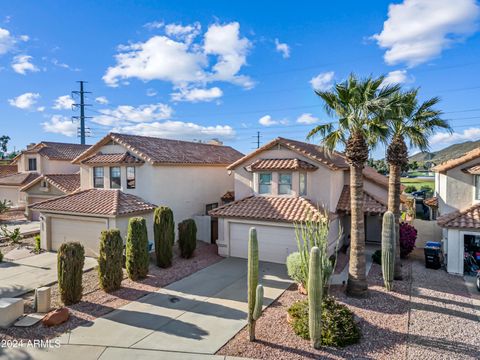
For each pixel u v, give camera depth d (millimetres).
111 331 11008
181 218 24547
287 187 20906
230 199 28125
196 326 11375
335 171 21047
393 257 14398
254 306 10172
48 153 36156
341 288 14875
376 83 13242
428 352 9578
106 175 23312
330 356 9391
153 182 22250
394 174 15820
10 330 11000
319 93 13859
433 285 15156
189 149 28188
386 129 13227
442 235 20797
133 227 15984
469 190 18219
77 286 13188
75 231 20969
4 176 39188
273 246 19328
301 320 10680
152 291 14688
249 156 22391
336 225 21172
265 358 9336
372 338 10336
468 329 10922
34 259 19625
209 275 17000
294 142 22344
